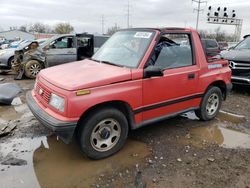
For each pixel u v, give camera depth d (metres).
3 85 6.33
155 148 3.80
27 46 9.83
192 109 4.47
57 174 3.12
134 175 3.12
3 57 10.98
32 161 3.40
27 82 8.70
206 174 3.17
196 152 3.71
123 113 3.61
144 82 3.55
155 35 3.77
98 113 3.24
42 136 4.14
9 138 4.05
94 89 3.12
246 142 4.08
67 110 2.99
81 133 3.22
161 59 3.84
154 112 3.83
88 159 3.46
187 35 4.23
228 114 5.38
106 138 3.44
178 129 4.53
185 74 4.09
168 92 3.90
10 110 5.44
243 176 3.14
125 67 3.63
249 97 6.82
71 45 9.53
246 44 8.04
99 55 4.36
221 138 4.20
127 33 4.28
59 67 4.00
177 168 3.29
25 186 2.88
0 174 3.09
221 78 4.82
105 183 2.96
